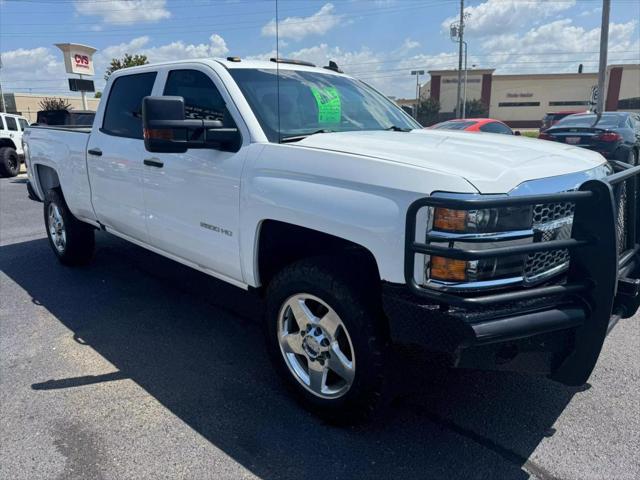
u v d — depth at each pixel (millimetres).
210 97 3346
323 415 2775
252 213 2896
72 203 4969
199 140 3006
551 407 2936
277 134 3066
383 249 2293
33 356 3553
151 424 2781
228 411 2904
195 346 3715
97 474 2406
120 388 3143
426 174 2240
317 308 2777
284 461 2494
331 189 2502
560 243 2219
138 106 4008
